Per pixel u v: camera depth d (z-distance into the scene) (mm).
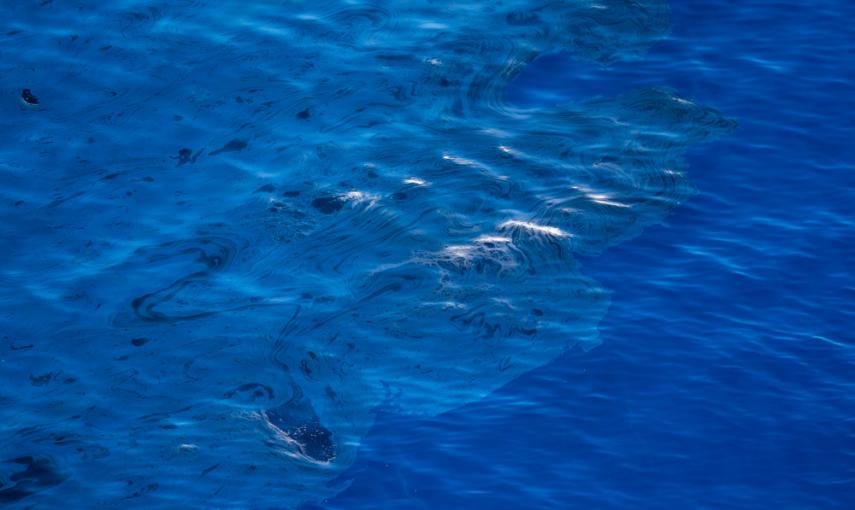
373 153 16797
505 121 17438
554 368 13664
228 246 15344
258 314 14359
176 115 17375
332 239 15445
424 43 18781
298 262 15102
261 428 13016
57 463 12500
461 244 15312
